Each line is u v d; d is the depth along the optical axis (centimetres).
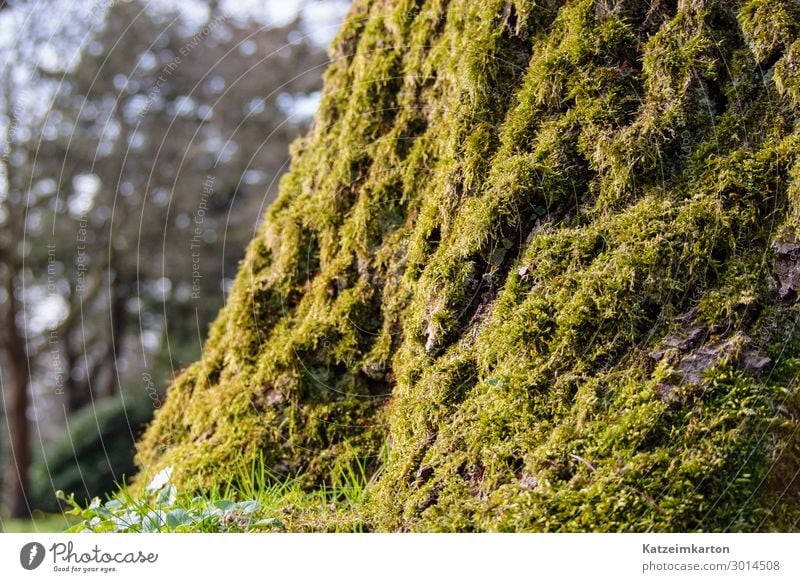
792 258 190
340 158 278
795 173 193
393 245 256
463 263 224
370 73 279
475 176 231
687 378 181
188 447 272
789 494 170
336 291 266
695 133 210
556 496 175
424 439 211
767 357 181
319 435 251
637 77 219
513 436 191
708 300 190
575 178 218
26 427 1086
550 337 200
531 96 229
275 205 301
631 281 194
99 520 223
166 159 1261
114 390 1444
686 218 197
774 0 208
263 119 1234
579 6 229
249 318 280
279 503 230
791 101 203
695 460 170
